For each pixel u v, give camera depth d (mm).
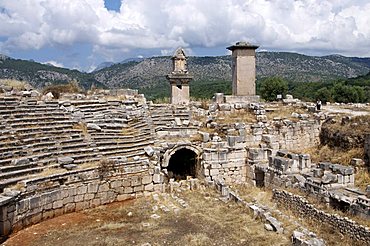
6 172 21703
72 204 23734
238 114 37156
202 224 21156
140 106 36438
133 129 31422
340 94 76062
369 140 29703
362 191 21766
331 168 23656
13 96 31828
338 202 21109
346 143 32812
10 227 19734
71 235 19734
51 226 21016
